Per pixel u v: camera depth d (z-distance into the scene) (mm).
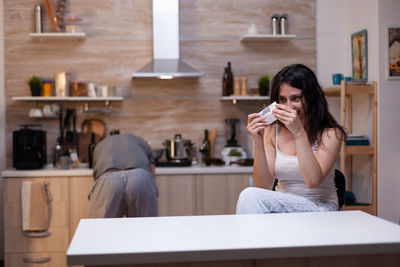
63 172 3611
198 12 4293
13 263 3590
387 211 3566
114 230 1323
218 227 1340
